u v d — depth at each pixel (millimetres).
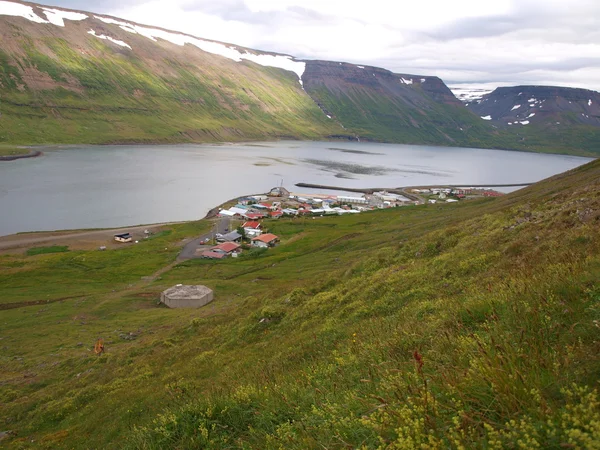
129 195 142125
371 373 6980
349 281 25781
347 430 5184
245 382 11625
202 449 7801
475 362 4949
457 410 4395
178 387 16656
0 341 40500
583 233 13336
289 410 7441
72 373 30000
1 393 27953
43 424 21109
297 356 15094
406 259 26516
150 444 8742
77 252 84188
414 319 12141
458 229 26844
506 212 27125
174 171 197375
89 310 51156
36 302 56656
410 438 3832
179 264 78562
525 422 3648
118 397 20422
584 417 3275
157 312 49125
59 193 137750
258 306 32125
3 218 107500
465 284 15102
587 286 7016
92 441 15672
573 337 5395
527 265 12734
